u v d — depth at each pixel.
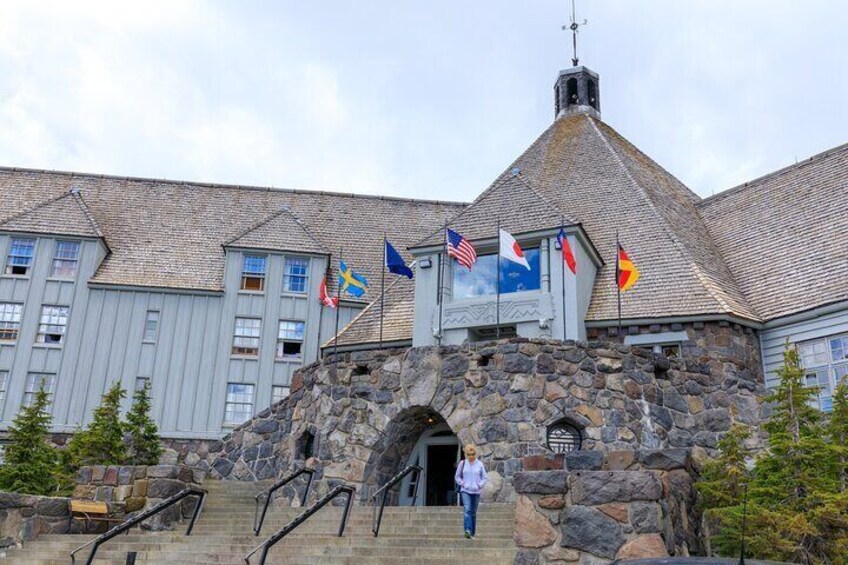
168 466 16.31
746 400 18.30
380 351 19.59
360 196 39.19
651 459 11.72
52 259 32.31
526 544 9.86
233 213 37.31
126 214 36.38
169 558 12.87
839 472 12.73
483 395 18.05
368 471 18.69
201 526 16.08
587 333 22.83
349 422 19.25
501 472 17.28
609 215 27.23
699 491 12.36
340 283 26.48
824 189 25.52
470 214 24.91
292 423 20.98
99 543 12.30
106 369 31.05
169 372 31.20
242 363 31.55
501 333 23.64
